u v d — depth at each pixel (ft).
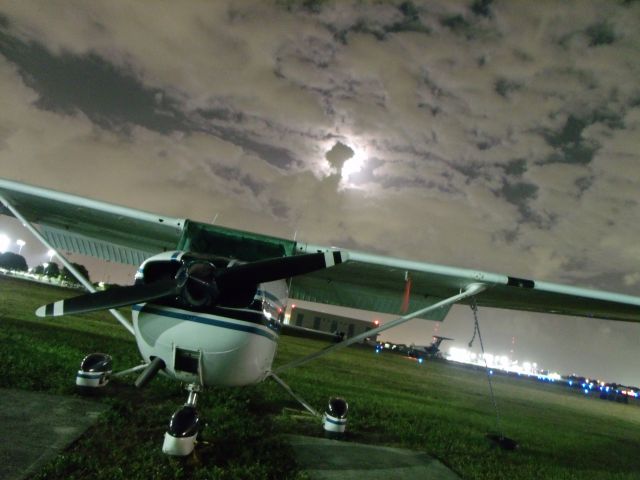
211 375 11.29
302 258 11.49
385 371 61.98
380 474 13.19
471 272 15.62
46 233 19.30
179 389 18.34
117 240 18.83
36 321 32.30
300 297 20.15
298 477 11.35
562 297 16.78
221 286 11.18
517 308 20.07
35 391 14.96
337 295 19.94
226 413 16.19
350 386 34.42
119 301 11.00
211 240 14.96
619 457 26.18
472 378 99.19
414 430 20.56
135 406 15.19
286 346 68.85
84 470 9.55
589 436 34.17
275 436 14.80
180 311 11.03
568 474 18.08
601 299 15.92
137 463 10.16
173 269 11.83
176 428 10.91
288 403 21.02
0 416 11.86
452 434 21.83
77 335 29.40
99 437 11.78
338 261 11.55
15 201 17.26
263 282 11.25
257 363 12.02
